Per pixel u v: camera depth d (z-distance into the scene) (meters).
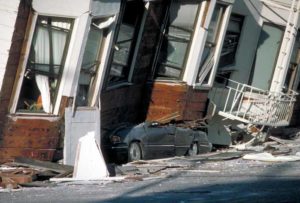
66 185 18.75
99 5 21.52
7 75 19.95
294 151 28.19
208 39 27.64
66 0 20.61
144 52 26.28
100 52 22.78
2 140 20.28
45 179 19.91
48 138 21.20
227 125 29.61
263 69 31.64
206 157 25.03
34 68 20.69
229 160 24.64
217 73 29.64
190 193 17.22
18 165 20.23
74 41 21.09
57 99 21.23
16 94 20.31
